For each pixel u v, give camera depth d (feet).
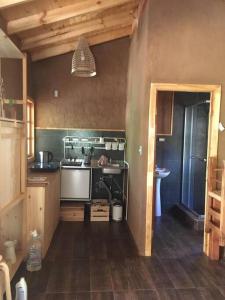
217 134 11.91
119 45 18.33
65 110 18.37
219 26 11.76
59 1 11.19
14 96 13.53
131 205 15.14
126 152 18.07
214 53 11.77
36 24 11.63
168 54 11.66
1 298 7.30
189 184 17.83
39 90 18.15
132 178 15.07
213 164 11.87
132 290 9.26
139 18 13.85
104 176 18.57
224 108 11.91
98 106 18.49
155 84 11.63
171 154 18.81
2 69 11.63
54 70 18.15
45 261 11.19
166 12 11.60
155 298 8.84
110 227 15.61
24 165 10.68
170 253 12.21
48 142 18.42
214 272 10.59
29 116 17.58
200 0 11.68
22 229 10.97
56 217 15.16
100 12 14.08
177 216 17.79
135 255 11.96
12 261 10.16
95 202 17.40
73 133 18.47
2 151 8.50
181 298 8.87
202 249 12.66
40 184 11.40
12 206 9.20
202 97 16.33
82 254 11.94
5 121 8.68
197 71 11.76
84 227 15.49
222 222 10.70
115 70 18.42
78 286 9.43
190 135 17.90
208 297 8.97
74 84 18.30
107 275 10.20
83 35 15.90
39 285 9.43
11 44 9.55
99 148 18.61
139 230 12.41
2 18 10.96
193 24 11.69
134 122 14.73
